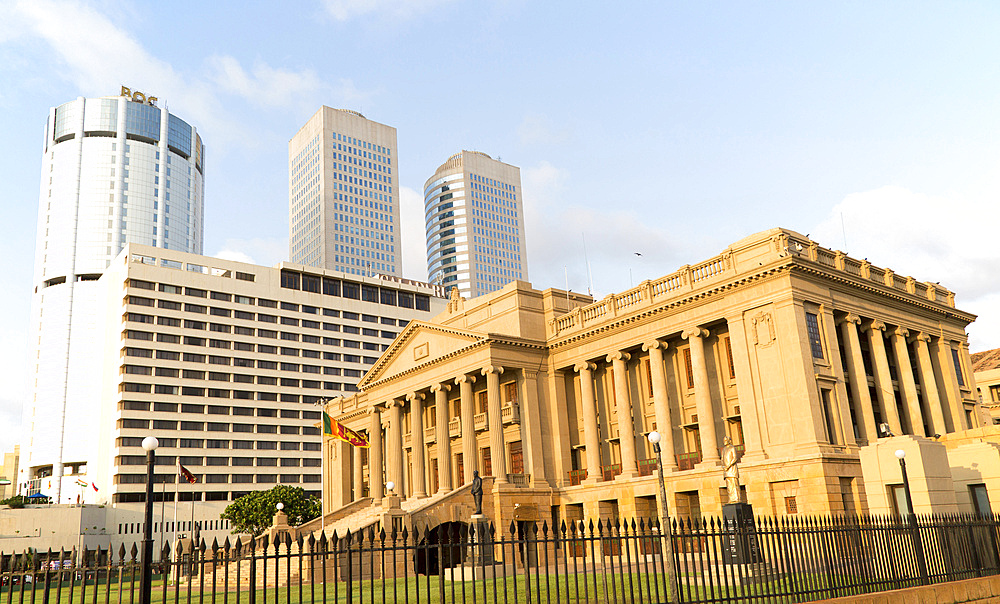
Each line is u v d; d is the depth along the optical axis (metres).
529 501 57.41
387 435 77.44
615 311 57.88
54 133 199.88
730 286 49.50
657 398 53.53
